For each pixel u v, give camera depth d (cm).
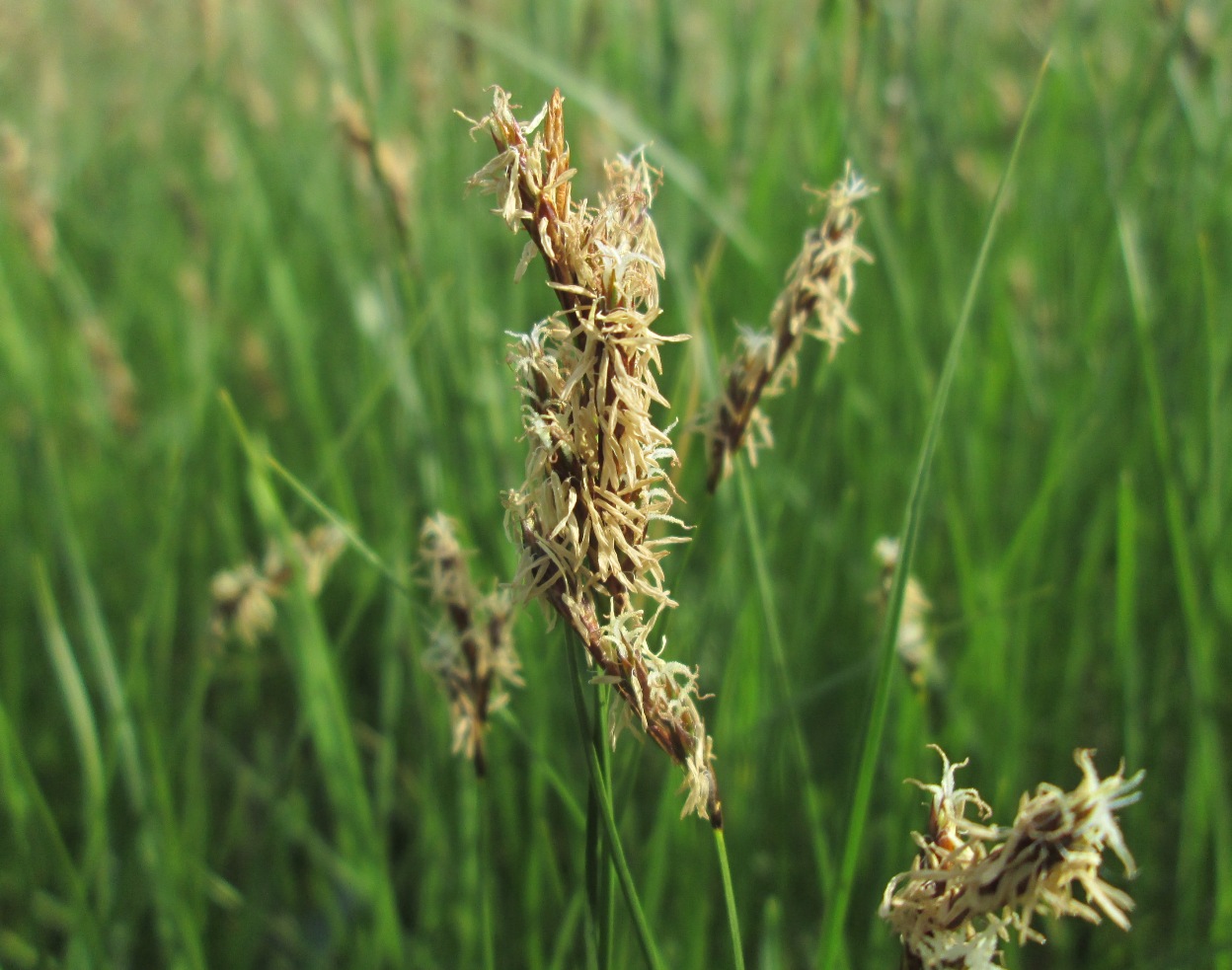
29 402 29
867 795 13
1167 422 20
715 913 20
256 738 30
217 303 36
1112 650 25
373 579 20
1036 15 35
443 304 26
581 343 11
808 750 25
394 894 23
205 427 31
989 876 11
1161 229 25
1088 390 27
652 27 38
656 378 26
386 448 31
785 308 14
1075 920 21
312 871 27
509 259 31
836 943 14
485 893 15
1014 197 32
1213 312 20
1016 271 30
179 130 50
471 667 15
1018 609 20
